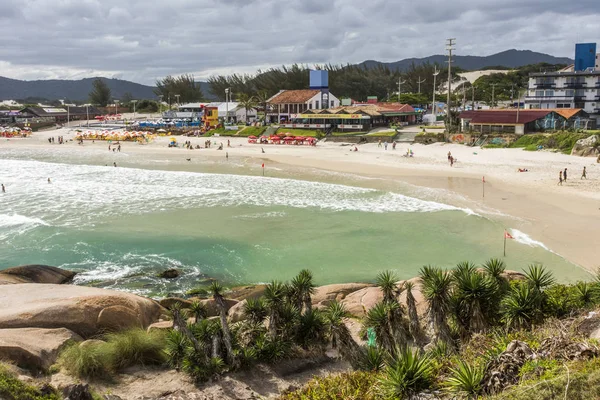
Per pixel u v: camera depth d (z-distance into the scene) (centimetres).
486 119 9762
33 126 16562
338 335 1734
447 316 1775
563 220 4112
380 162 7762
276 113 14375
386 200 5072
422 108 16788
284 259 3450
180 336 1833
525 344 1356
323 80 14500
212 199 5278
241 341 1894
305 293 1989
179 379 1716
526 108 11144
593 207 4475
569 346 1304
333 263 3356
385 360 1592
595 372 1097
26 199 5372
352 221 4309
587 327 1508
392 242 3744
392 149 9494
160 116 19925
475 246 3588
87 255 3578
